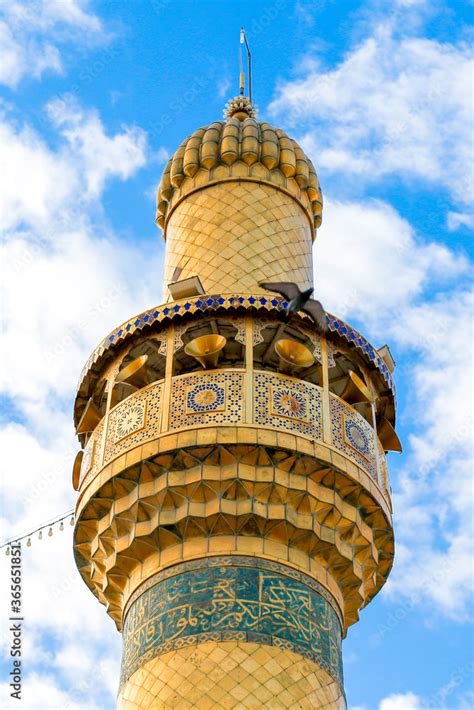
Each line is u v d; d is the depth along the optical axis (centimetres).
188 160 2303
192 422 1775
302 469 1772
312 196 2333
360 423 1888
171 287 1959
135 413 1836
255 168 2264
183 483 1756
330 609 1761
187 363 1962
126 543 1802
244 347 1878
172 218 2292
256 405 1784
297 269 2191
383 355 2019
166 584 1730
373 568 1875
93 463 1867
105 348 1931
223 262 2130
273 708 1597
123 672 1720
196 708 1592
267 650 1638
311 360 1880
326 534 1780
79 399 2008
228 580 1698
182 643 1647
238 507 1747
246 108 2498
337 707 1659
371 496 1823
